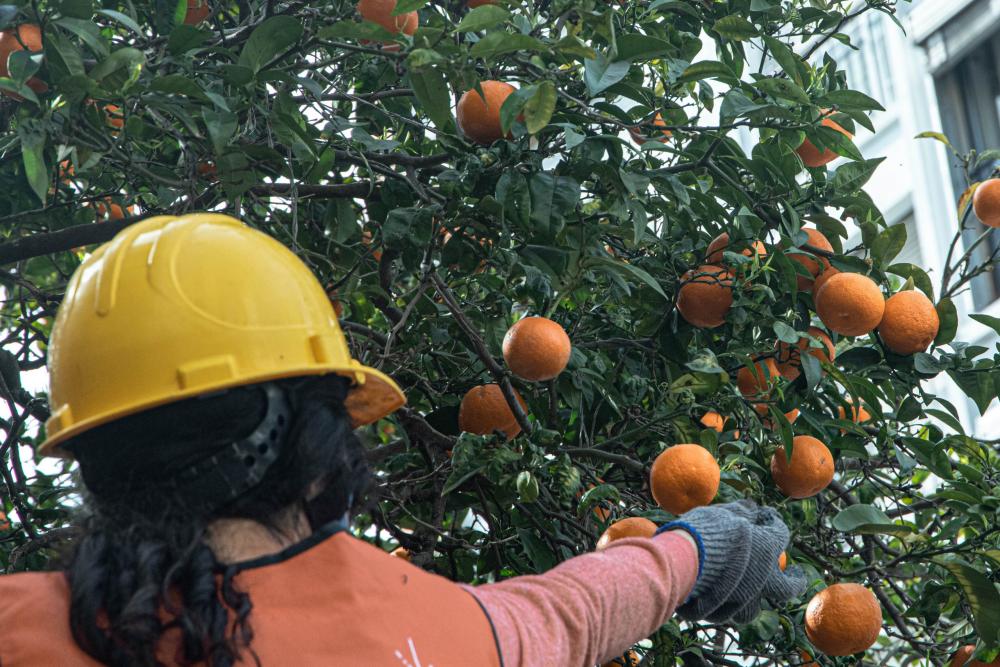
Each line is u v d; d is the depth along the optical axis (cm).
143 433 136
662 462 300
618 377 366
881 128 1074
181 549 129
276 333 145
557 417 339
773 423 350
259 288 148
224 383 137
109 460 137
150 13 384
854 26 1116
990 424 899
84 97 289
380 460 395
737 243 351
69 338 146
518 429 351
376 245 371
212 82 334
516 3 300
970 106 988
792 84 339
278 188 359
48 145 320
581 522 354
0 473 377
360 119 406
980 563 336
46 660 124
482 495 361
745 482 318
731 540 174
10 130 349
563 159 341
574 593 149
